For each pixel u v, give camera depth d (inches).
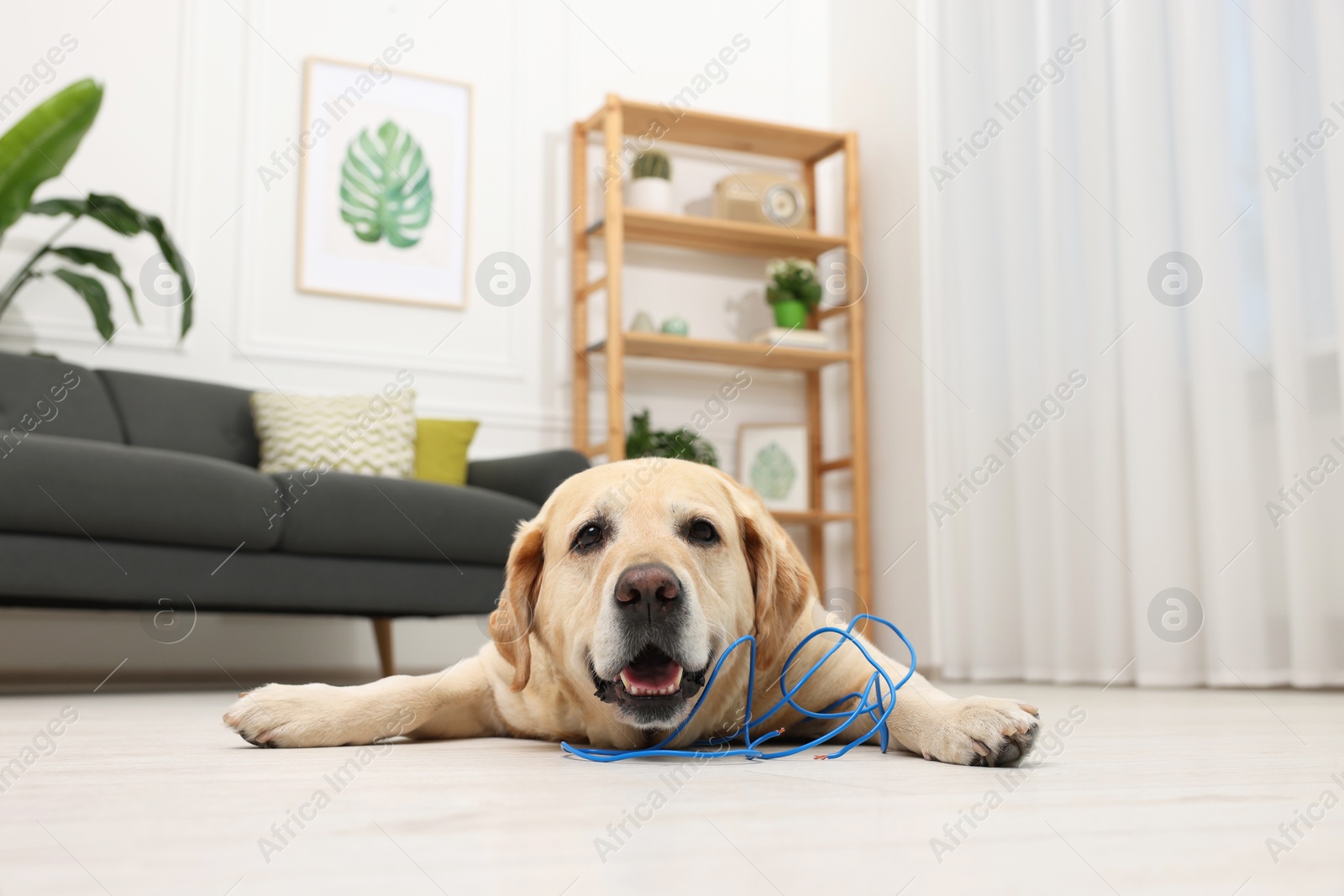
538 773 39.3
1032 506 126.5
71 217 134.2
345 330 148.3
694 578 44.9
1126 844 24.5
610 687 44.7
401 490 103.8
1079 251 122.9
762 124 162.1
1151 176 110.6
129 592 90.6
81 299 134.3
